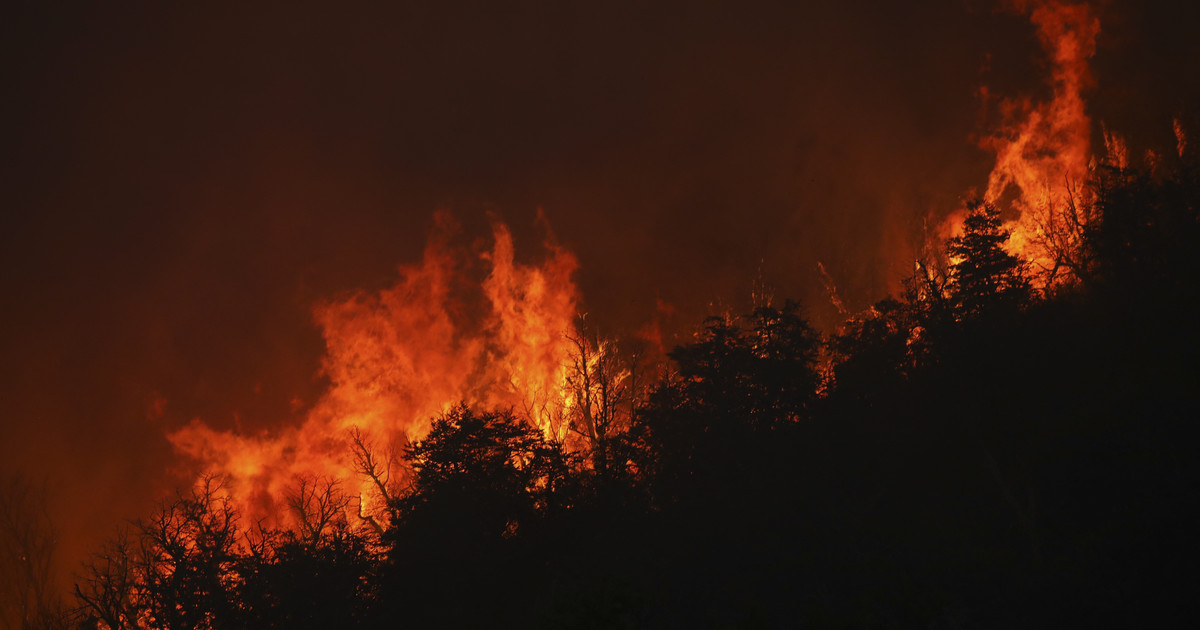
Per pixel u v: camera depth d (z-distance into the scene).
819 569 32.25
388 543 37.53
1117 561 28.42
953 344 37.72
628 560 35.50
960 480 36.66
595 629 16.39
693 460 37.84
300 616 35.16
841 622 18.41
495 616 34.50
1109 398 34.34
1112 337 37.56
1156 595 26.06
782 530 34.34
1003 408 35.91
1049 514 32.94
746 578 33.47
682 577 33.69
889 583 29.66
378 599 36.25
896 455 37.44
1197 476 29.72
